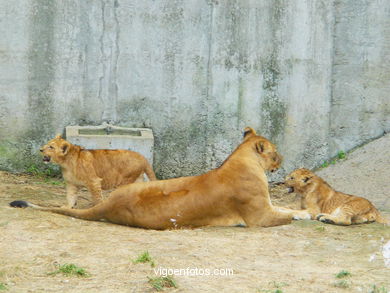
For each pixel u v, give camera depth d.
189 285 10.76
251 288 10.72
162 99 21.48
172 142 21.64
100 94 21.19
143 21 21.17
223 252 12.73
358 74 22.44
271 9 21.64
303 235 14.34
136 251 12.52
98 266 11.63
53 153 16.11
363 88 22.50
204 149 21.78
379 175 20.45
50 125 21.03
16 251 12.34
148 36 21.23
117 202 14.76
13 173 20.83
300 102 22.08
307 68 22.00
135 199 14.72
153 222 14.59
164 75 21.41
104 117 21.30
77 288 10.56
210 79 21.61
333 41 22.19
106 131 20.89
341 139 22.56
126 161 16.92
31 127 20.91
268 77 21.86
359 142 22.61
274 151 15.41
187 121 21.64
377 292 10.58
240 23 21.55
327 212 15.80
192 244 13.15
